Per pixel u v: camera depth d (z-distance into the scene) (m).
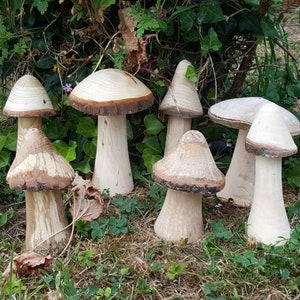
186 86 0.97
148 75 1.05
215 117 0.89
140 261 0.79
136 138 1.12
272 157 0.77
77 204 0.85
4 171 1.03
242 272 0.77
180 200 0.83
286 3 0.99
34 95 0.95
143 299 0.73
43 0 0.97
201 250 0.83
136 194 0.99
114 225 0.87
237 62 1.16
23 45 1.04
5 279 0.75
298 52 1.93
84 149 1.03
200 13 0.99
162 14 0.96
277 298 0.72
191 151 0.78
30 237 0.82
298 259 0.78
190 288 0.75
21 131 0.98
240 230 0.87
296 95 1.26
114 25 1.03
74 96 0.90
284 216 0.83
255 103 0.88
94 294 0.72
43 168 0.77
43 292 0.74
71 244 0.84
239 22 1.04
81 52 1.06
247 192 0.95
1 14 1.06
